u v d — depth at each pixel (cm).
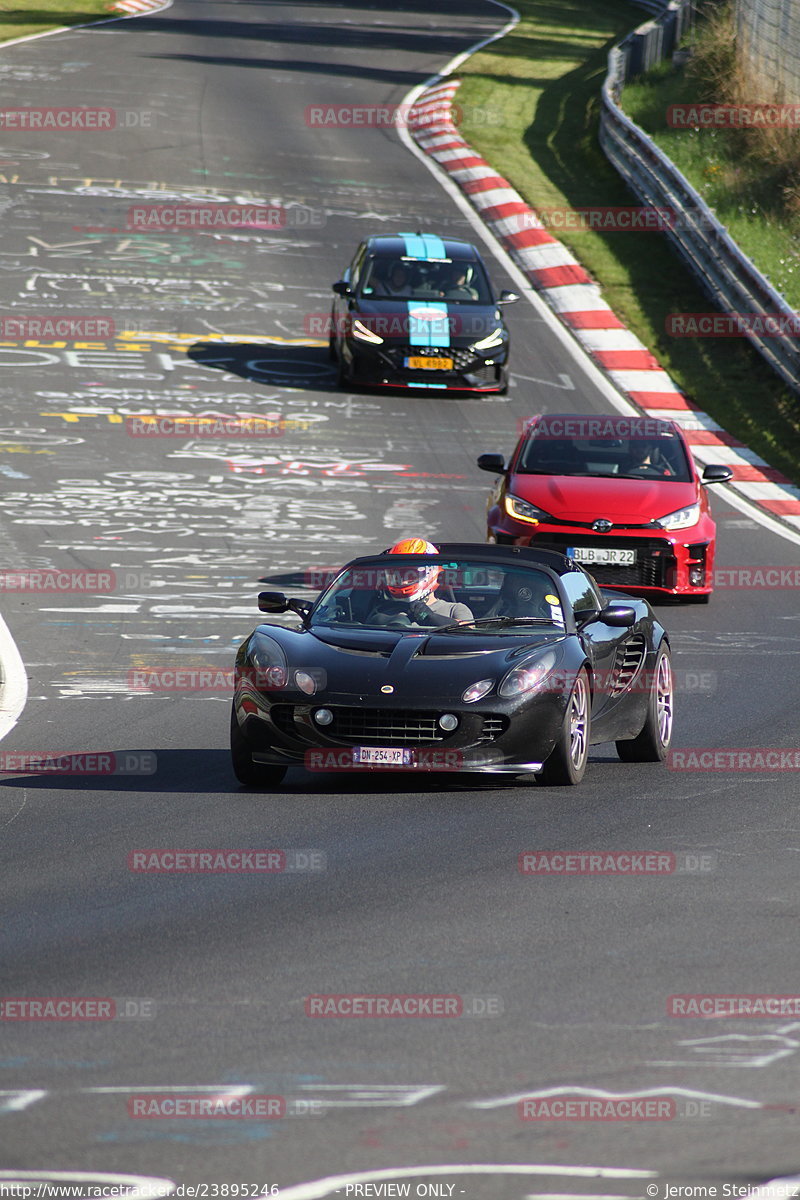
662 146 13200
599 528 5612
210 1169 1520
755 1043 1856
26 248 10594
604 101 13538
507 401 8562
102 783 3325
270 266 10669
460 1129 1616
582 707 3372
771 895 2495
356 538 6359
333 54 18075
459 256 8762
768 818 3044
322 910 2397
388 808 3114
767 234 11069
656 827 2959
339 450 7631
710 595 5853
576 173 13150
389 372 8250
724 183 12131
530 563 3678
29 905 2422
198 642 4919
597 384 8912
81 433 7619
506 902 2444
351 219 11812
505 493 5841
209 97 15400
